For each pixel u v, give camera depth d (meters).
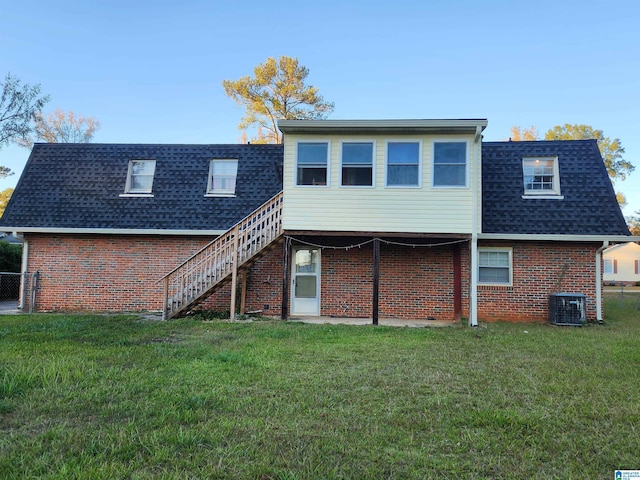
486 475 3.16
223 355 6.70
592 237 12.20
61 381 5.25
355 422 4.12
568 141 14.39
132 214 13.64
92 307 13.50
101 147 15.30
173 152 15.11
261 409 4.43
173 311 11.81
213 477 3.04
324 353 7.18
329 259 13.36
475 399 4.85
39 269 13.66
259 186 14.18
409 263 13.11
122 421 4.06
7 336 8.37
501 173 13.81
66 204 13.88
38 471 3.08
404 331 9.86
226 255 12.06
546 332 10.16
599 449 3.62
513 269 12.75
